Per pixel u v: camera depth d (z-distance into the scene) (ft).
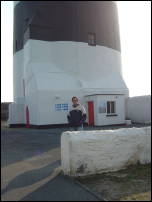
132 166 21.95
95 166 20.31
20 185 17.66
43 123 65.82
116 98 69.67
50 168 22.44
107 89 75.92
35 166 23.27
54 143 38.01
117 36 87.04
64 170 20.49
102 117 67.41
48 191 16.46
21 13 83.76
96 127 63.31
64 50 74.02
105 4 83.30
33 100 68.85
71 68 74.23
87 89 72.49
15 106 79.10
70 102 69.82
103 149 20.67
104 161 20.67
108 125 68.03
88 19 78.43
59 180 18.76
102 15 82.02
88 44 77.51
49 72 70.95
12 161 25.52
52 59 73.51
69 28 75.20
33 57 71.26
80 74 75.10
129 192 16.07
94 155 20.30
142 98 73.10
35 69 69.77
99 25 80.59
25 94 76.69
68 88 70.23
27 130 62.95
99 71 78.69
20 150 32.42
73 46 74.90
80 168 19.79
